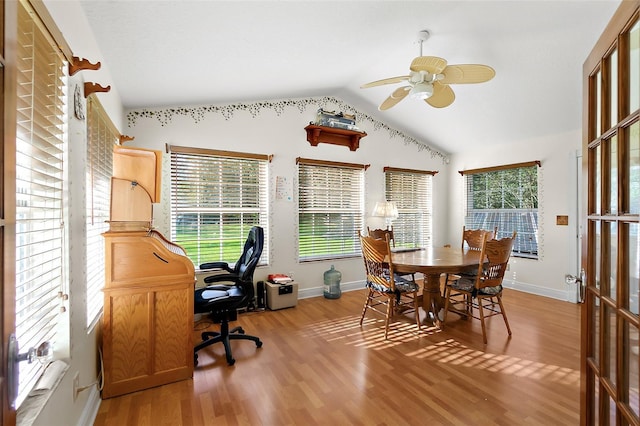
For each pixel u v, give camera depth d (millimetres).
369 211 4656
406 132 5023
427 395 1941
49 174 1304
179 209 3396
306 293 4133
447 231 5477
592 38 2500
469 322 3209
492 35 2666
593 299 1263
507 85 3316
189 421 1707
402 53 3072
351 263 4512
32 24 1068
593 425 1251
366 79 3736
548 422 1689
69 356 1396
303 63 2930
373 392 1976
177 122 3377
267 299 3691
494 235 3768
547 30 2516
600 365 1159
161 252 2018
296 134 4074
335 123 4148
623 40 998
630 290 988
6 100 708
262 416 1751
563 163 4004
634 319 920
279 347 2629
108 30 1852
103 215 2281
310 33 2350
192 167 3469
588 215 1273
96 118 2035
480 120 4145
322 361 2383
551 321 3213
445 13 2400
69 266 1409
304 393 1968
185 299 2102
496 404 1851
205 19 1903
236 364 2336
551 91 3254
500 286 2949
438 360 2391
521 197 4492
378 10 2242
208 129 3531
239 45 2309
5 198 705
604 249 1147
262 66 2793
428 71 2307
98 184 2119
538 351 2533
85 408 1638
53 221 1350
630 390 982
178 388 2014
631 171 977
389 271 3156
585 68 1314
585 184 1309
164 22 1863
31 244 1129
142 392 1963
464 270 2840
